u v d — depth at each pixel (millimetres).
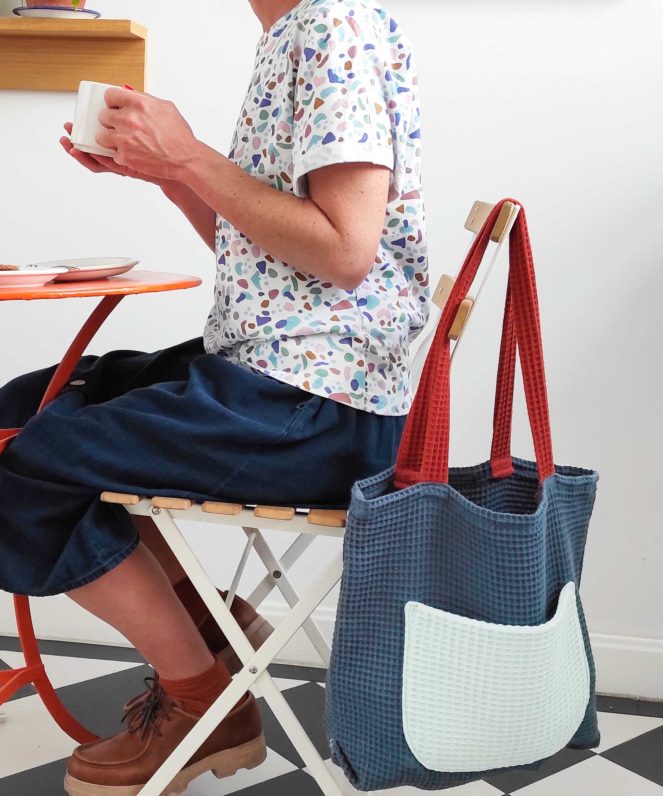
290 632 1210
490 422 1953
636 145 1843
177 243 1998
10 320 2061
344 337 1206
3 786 1546
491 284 1909
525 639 1056
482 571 1063
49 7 1861
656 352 1886
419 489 1056
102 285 1131
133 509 1209
